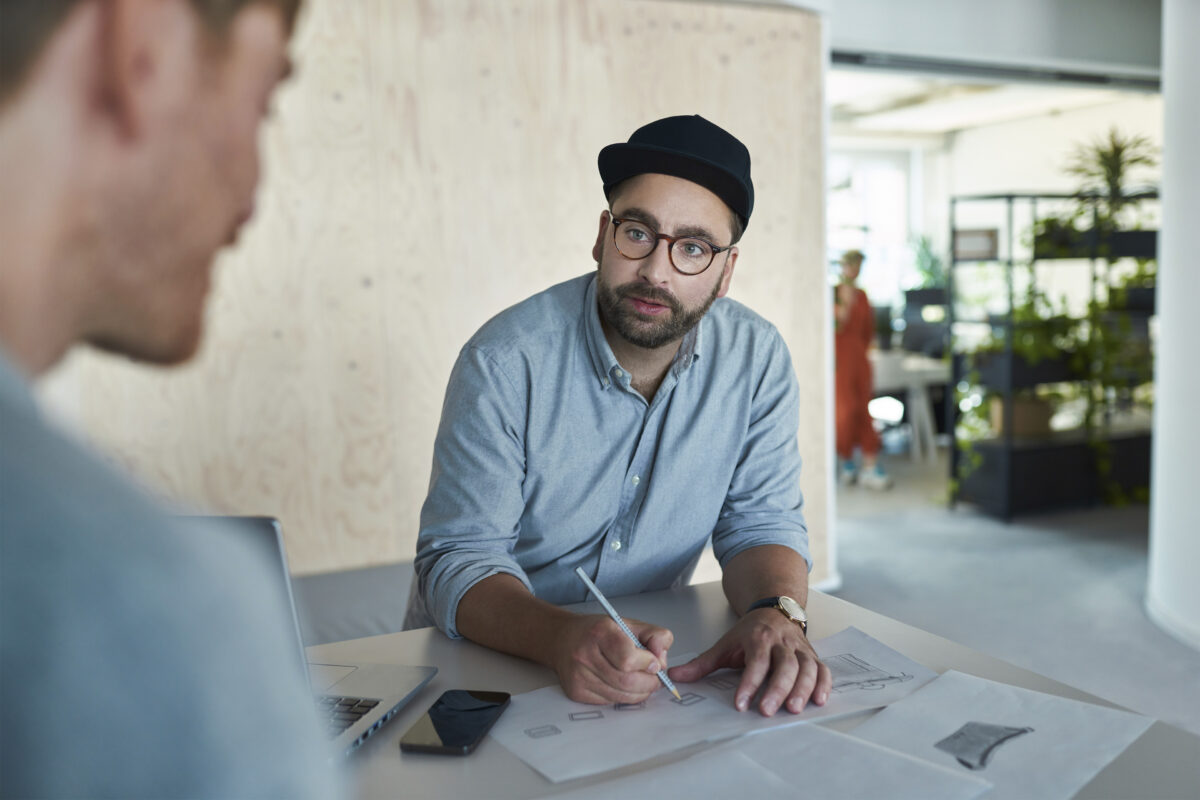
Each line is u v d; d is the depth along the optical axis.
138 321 0.32
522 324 1.42
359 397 3.21
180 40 0.30
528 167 3.34
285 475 3.14
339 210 3.14
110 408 2.92
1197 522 3.30
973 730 0.96
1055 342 5.07
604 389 1.41
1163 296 3.51
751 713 1.03
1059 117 9.55
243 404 3.07
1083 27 5.00
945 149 10.91
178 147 0.31
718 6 3.53
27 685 0.24
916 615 3.67
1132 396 5.44
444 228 3.26
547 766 0.91
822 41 3.69
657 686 1.08
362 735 0.96
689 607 1.40
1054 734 0.95
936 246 10.97
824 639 1.24
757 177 3.63
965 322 5.25
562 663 1.09
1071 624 3.55
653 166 1.29
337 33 3.08
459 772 0.91
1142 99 8.69
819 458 3.82
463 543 1.34
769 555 1.43
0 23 0.26
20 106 0.27
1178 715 2.79
